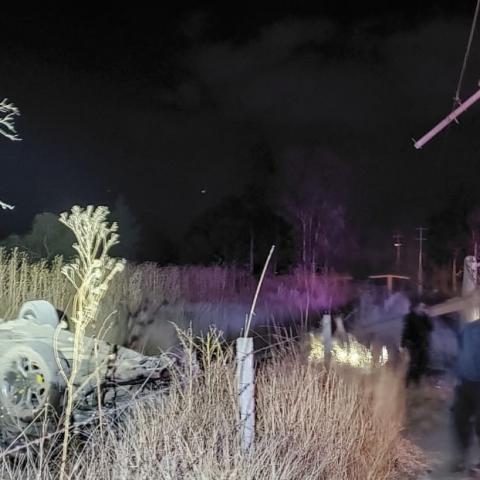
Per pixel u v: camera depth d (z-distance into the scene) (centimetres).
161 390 646
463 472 769
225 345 762
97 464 505
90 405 695
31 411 702
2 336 756
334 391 729
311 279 2447
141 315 1355
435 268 5094
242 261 3294
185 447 521
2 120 709
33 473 495
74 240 1900
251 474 509
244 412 575
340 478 618
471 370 883
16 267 1345
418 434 902
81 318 456
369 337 1561
